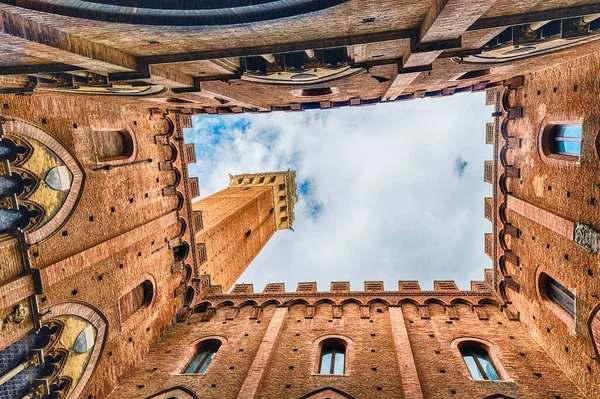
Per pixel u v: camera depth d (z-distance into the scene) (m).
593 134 13.05
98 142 16.97
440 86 19.16
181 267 22.25
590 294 13.40
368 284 23.11
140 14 7.92
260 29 9.12
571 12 9.78
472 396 14.02
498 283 21.30
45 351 13.10
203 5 7.83
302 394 14.76
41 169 13.30
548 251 16.36
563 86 14.98
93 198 15.60
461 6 7.61
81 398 14.48
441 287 22.64
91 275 15.23
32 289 12.36
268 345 17.59
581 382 14.12
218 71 13.45
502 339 17.83
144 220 19.20
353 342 17.88
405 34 10.46
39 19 7.52
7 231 12.27
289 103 21.61
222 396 15.27
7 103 12.14
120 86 13.49
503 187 20.77
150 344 19.08
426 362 16.06
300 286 24.00
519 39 11.20
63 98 14.48
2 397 12.17
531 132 17.75
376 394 14.36
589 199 13.39
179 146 23.03
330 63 12.62
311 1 7.77
